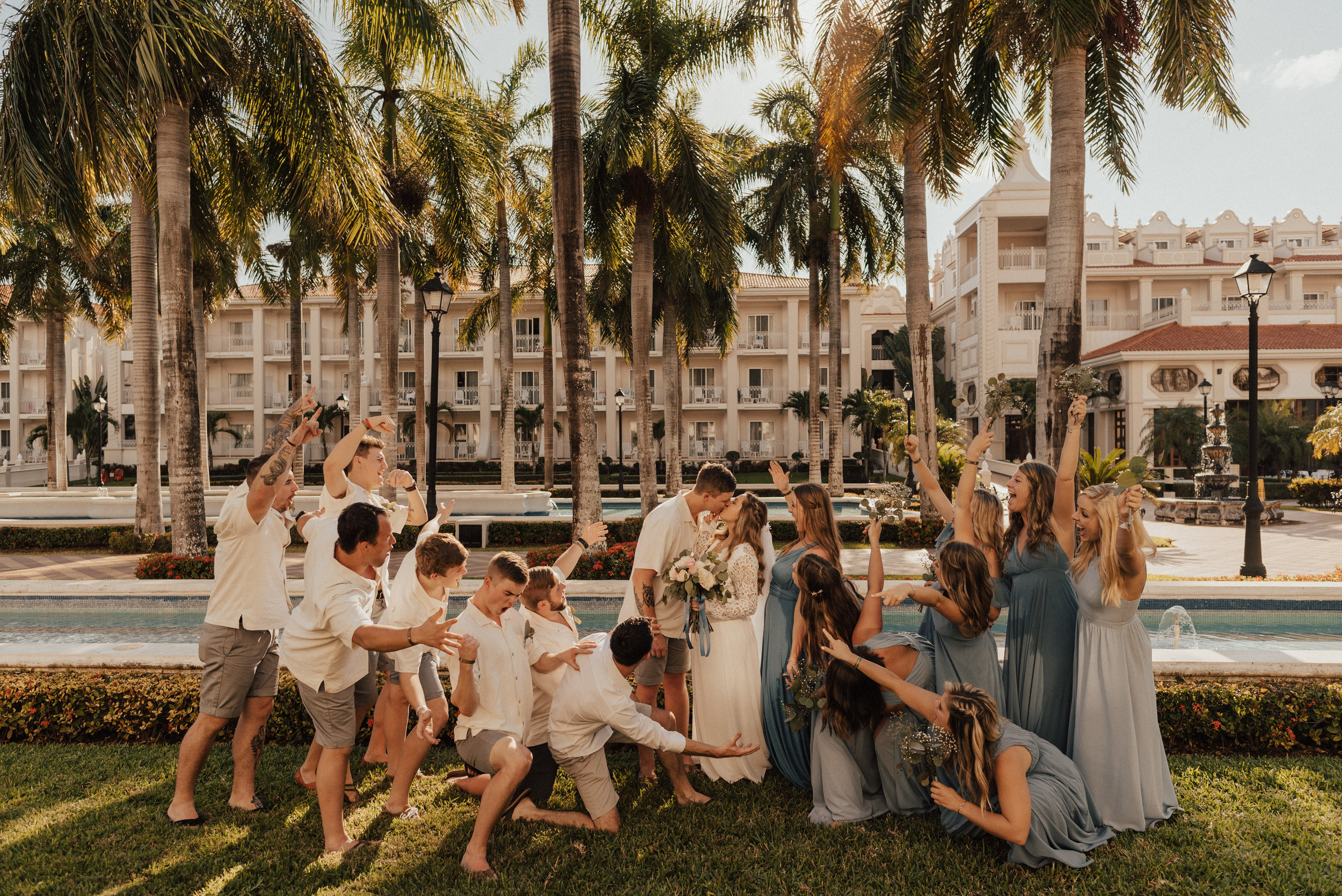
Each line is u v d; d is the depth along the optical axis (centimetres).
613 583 862
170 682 477
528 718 364
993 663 355
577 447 934
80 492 2217
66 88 809
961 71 1065
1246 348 2953
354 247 1264
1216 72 938
